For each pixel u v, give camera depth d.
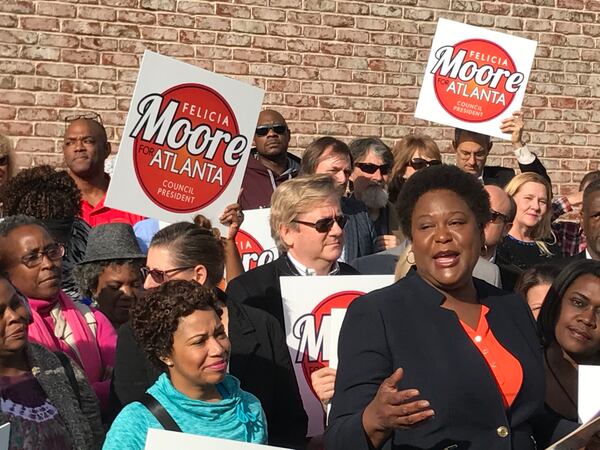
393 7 8.78
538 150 9.32
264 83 8.40
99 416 3.75
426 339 2.95
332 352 3.99
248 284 4.62
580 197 7.66
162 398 3.29
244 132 5.25
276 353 4.00
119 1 7.96
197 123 5.12
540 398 3.00
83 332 4.24
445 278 3.00
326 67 8.58
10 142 6.15
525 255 6.41
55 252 4.16
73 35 7.86
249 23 8.33
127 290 4.66
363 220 6.26
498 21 9.12
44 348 3.70
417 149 6.80
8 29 7.71
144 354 3.74
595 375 3.33
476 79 7.05
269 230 5.61
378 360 2.93
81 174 6.21
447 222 3.02
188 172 5.12
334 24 8.59
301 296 4.39
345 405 2.90
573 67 9.38
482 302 3.09
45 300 4.15
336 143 6.25
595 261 3.75
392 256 5.45
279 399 3.98
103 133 6.29
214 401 3.33
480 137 7.26
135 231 5.90
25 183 4.93
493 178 7.58
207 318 3.26
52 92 7.82
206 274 3.99
